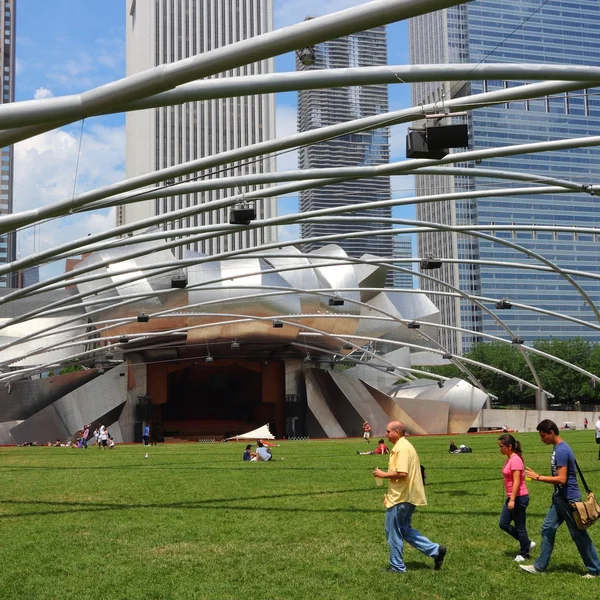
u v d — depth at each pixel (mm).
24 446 59250
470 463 29328
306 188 25328
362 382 70750
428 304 71812
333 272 62281
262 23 160375
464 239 175750
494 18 162250
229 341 64312
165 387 74688
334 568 11328
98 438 50594
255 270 58375
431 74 14867
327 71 14625
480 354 113312
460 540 13305
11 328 67500
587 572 10672
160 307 58594
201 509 17812
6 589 10453
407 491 11016
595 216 168250
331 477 24812
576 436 52469
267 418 79625
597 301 181625
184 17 157250
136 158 158625
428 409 67750
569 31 150125
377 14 10797
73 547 13391
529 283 179375
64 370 95000
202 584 10516
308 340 67875
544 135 142625
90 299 58688
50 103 12344
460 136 15922
